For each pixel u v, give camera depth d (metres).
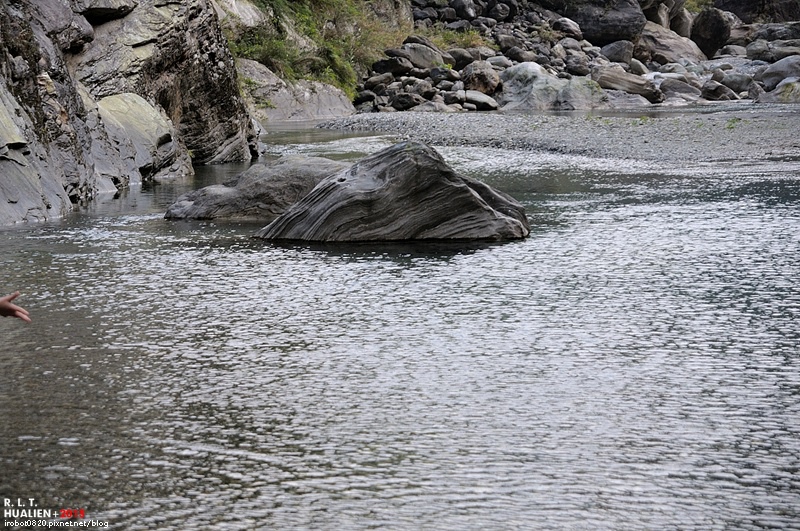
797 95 67.62
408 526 6.51
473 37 86.50
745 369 9.93
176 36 32.34
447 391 9.25
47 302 12.83
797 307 12.34
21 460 7.63
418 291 13.39
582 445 7.91
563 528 6.48
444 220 17.56
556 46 87.25
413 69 73.38
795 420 8.51
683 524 6.54
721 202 21.42
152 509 6.77
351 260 15.64
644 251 16.02
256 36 62.78
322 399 9.04
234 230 18.92
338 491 7.05
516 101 69.88
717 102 71.06
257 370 9.92
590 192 23.72
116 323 11.77
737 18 113.50
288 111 60.22
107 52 29.81
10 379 9.64
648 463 7.55
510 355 10.41
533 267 14.91
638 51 93.12
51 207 20.91
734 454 7.74
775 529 6.47
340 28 74.88
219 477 7.30
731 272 14.39
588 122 47.03
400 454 7.73
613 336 11.12
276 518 6.64
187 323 11.77
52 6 27.98
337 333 11.30
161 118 30.08
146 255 16.22
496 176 27.61
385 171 17.66
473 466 7.48
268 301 12.88
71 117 25.05
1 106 20.73
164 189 26.38
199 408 8.80
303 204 17.88
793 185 24.02
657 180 25.86
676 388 9.34
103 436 8.12
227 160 35.22
